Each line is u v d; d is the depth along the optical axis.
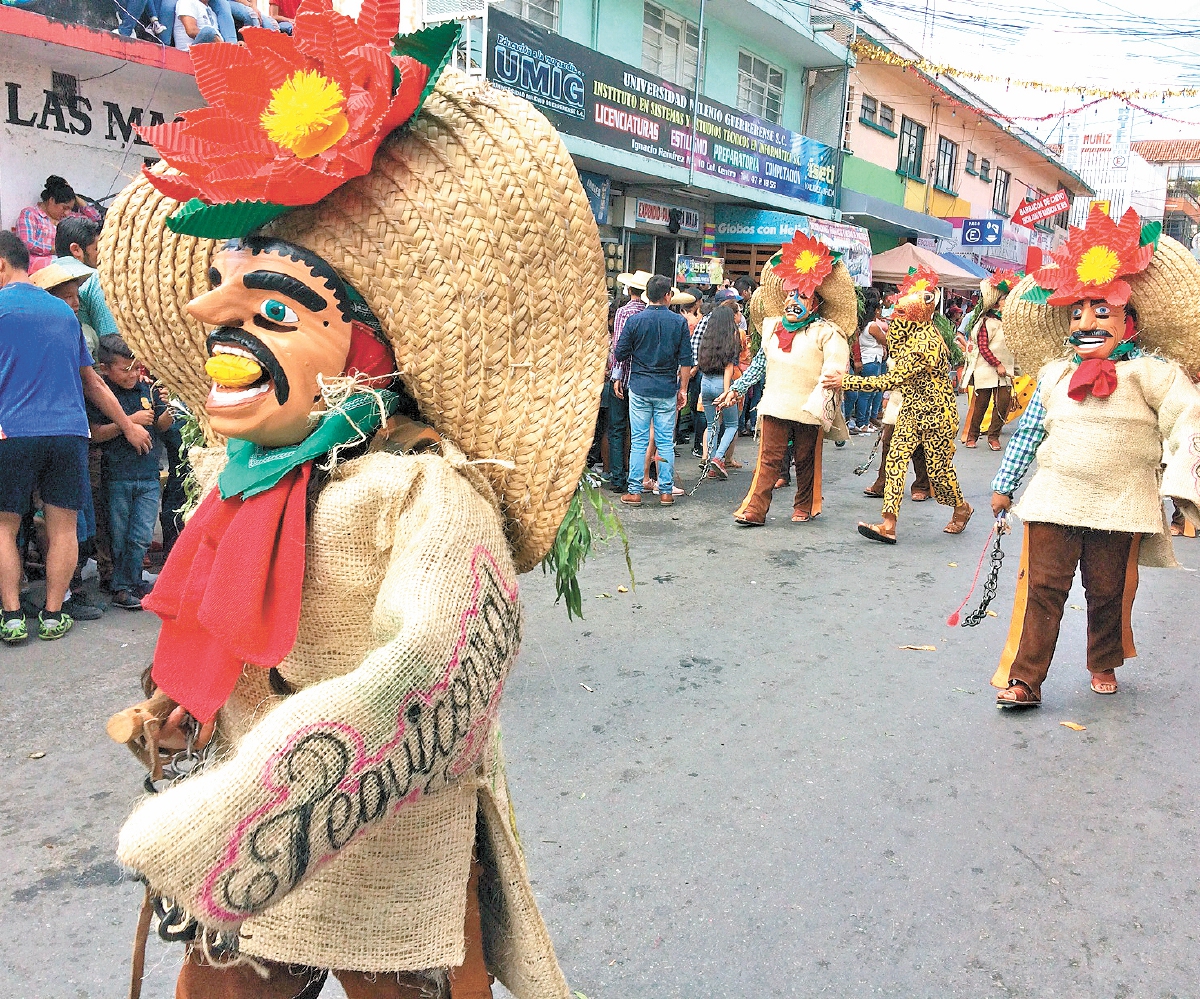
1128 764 3.65
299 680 1.40
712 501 8.13
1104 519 3.94
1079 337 3.95
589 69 10.91
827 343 6.96
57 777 3.31
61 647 4.39
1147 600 5.84
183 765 1.57
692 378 10.22
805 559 6.42
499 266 1.36
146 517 4.89
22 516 4.50
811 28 16.17
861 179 19.03
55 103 6.55
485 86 1.46
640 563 6.18
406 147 1.36
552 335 1.42
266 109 1.33
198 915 1.03
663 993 2.39
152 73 6.76
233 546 1.30
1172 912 2.76
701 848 3.00
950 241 22.58
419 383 1.39
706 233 15.56
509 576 1.29
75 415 4.32
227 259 1.37
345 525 1.30
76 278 4.67
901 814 3.24
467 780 1.45
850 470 10.23
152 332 1.69
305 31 1.36
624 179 12.95
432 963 1.42
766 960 2.52
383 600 1.21
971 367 12.05
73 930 2.57
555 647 4.65
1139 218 3.71
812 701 4.12
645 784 3.38
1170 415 3.78
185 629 1.38
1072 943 2.62
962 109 22.61
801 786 3.40
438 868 1.43
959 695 4.25
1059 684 4.44
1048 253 4.38
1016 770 3.57
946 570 6.28
